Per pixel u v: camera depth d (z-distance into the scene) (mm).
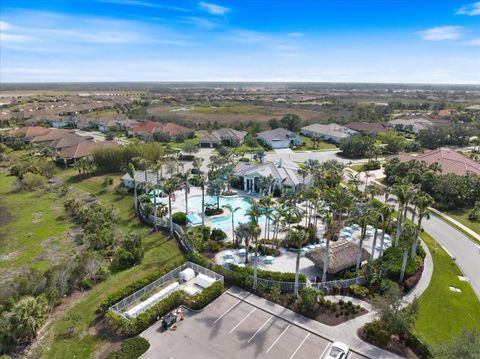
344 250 49000
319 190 66562
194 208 72812
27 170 95062
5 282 47531
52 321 39125
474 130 134000
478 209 67938
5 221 68062
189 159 115438
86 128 175875
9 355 34375
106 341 36188
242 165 90938
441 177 75562
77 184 91188
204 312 40688
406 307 37219
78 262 47406
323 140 147125
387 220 53781
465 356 28188
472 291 44531
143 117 191000
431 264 50781
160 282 46125
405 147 125750
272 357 33750
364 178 94062
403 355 33750
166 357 33625
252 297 43469
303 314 39969
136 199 71500
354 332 37062
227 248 55500
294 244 55344
